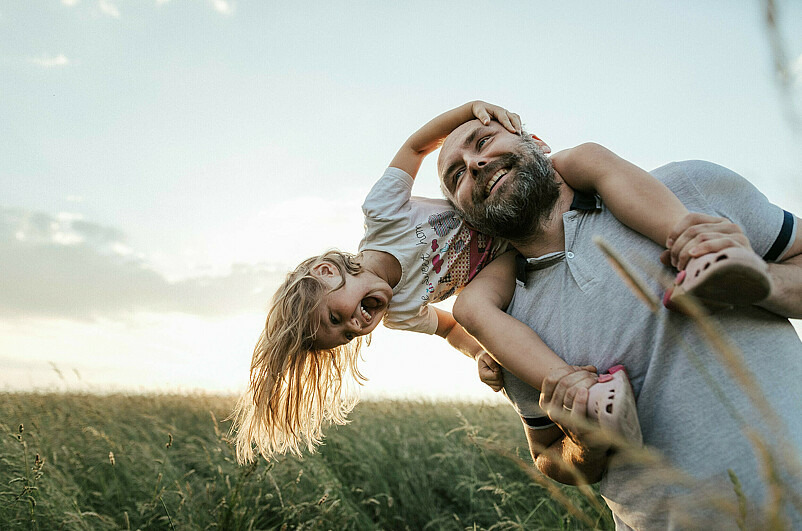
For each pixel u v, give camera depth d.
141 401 6.71
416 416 5.44
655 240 1.57
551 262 1.78
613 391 1.40
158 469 3.91
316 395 2.69
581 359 1.67
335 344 2.38
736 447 1.33
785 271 1.47
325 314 2.29
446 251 2.37
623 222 1.65
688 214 1.46
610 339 1.59
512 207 1.77
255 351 2.53
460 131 2.14
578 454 1.61
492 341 1.79
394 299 2.42
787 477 1.16
